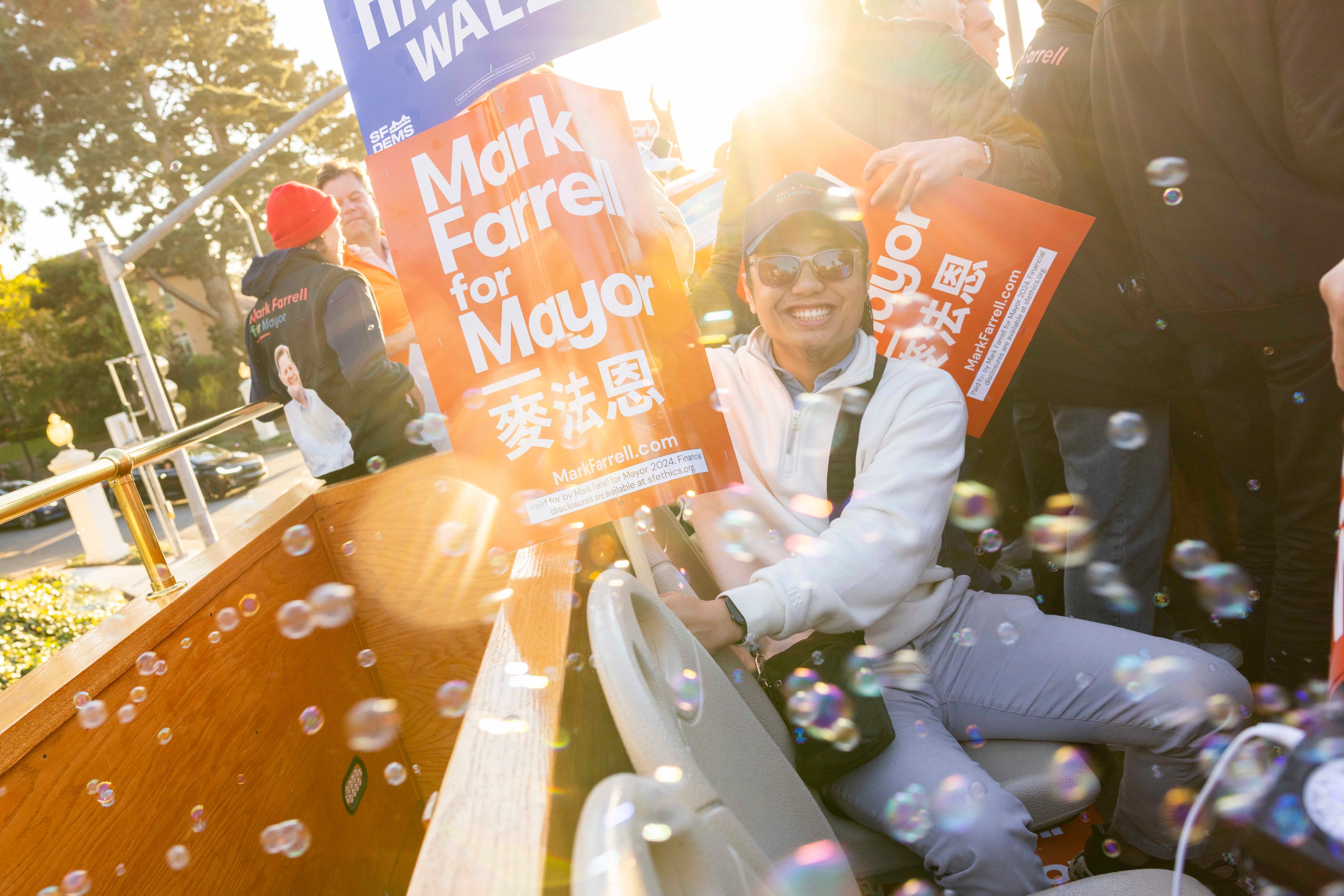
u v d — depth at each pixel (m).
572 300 1.11
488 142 1.11
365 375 2.36
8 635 5.73
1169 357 1.80
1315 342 1.48
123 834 1.13
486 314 1.13
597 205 1.10
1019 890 1.04
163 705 1.26
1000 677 1.31
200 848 1.28
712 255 2.10
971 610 1.38
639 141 2.86
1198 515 2.29
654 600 0.81
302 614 1.68
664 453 1.12
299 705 1.64
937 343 1.68
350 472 2.45
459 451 1.14
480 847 0.51
